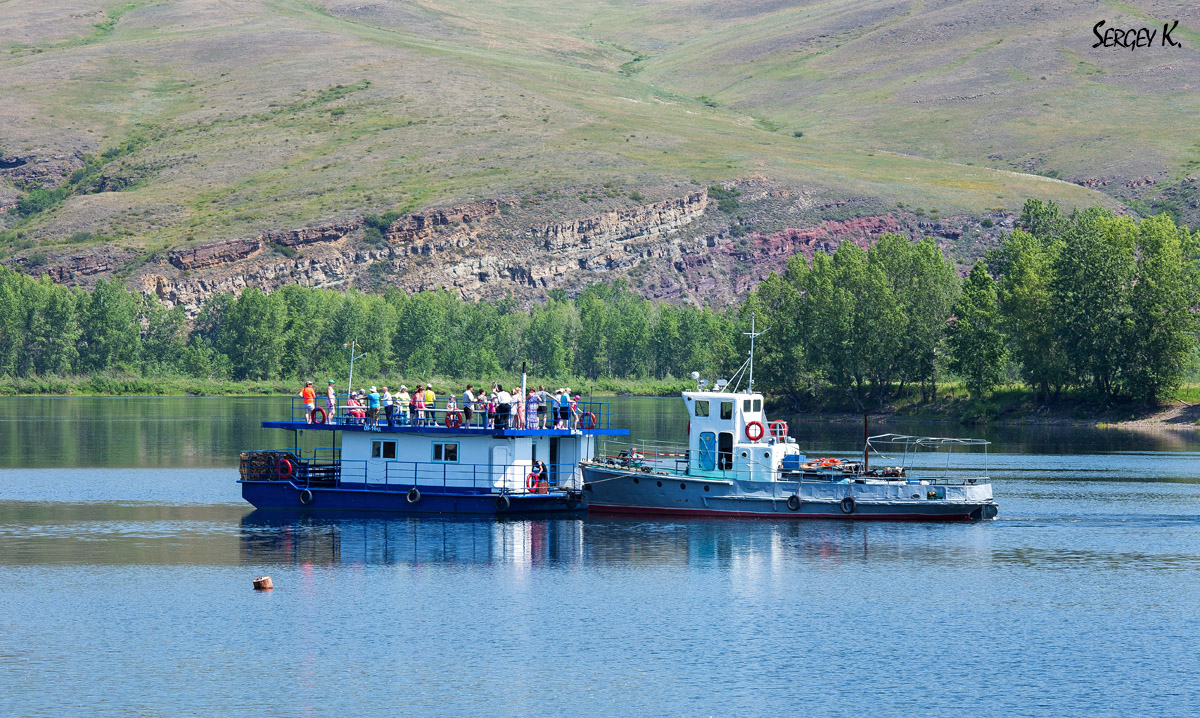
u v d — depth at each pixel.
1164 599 66.69
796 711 49.03
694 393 91.81
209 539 84.12
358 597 67.12
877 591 68.44
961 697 50.66
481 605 65.38
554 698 50.50
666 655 56.44
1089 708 49.31
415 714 48.62
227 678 52.94
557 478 95.62
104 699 50.25
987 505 90.19
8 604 65.62
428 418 94.56
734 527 87.62
